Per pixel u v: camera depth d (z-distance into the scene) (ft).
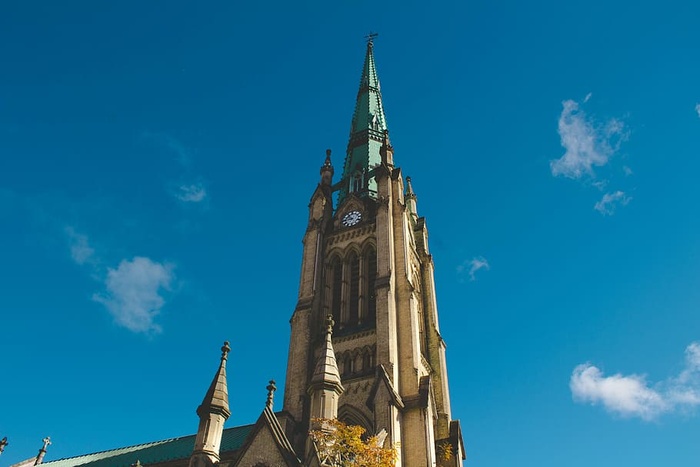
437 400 202.08
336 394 131.95
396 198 238.07
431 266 247.50
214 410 135.44
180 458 198.08
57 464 240.32
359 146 289.74
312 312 210.38
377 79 338.75
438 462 179.63
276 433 131.23
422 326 225.56
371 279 217.97
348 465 115.85
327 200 258.57
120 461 215.10
